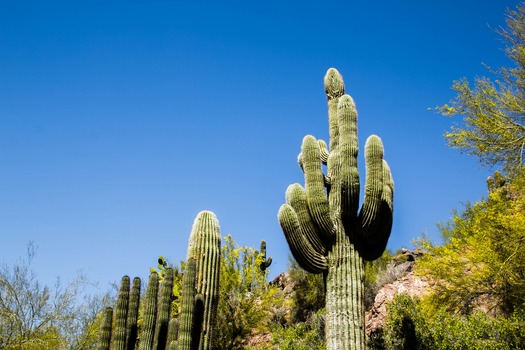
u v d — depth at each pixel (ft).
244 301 53.72
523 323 29.55
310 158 27.96
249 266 56.44
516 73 36.22
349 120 27.50
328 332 25.11
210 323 28.48
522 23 36.52
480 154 35.83
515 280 36.32
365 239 26.81
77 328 54.39
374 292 56.44
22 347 49.65
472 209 47.44
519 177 35.78
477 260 38.09
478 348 29.09
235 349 53.01
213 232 30.78
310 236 26.50
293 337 43.04
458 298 39.19
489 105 35.81
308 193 27.27
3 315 50.44
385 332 33.32
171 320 28.73
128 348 29.86
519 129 35.12
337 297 25.39
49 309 52.60
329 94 32.17
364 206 26.48
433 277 41.01
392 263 62.64
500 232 36.88
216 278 29.76
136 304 30.94
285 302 65.10
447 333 31.37
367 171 26.81
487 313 37.70
